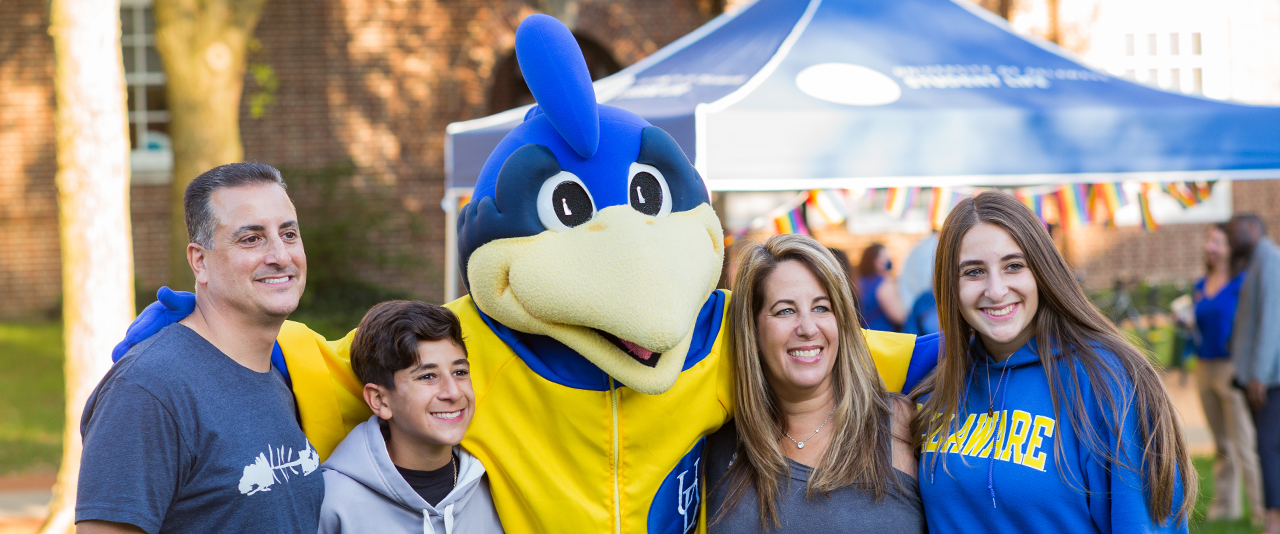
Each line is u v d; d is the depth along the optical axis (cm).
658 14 1138
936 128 396
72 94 500
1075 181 410
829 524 232
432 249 1144
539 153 219
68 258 504
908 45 468
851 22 481
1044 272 223
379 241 1133
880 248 585
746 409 240
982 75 451
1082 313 222
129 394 184
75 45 498
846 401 238
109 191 508
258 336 201
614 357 216
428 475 226
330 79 1138
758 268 239
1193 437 704
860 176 389
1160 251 1104
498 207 217
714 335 247
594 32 1136
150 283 1155
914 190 506
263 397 201
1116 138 412
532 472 233
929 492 232
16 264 1153
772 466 237
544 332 220
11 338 1034
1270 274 479
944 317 237
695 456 245
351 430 237
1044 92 434
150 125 1207
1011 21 1049
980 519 223
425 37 1139
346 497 219
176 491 188
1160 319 1027
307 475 205
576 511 232
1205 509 527
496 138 428
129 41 1206
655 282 205
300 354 230
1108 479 215
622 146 227
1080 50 1055
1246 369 490
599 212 219
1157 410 211
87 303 503
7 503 576
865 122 389
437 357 217
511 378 234
